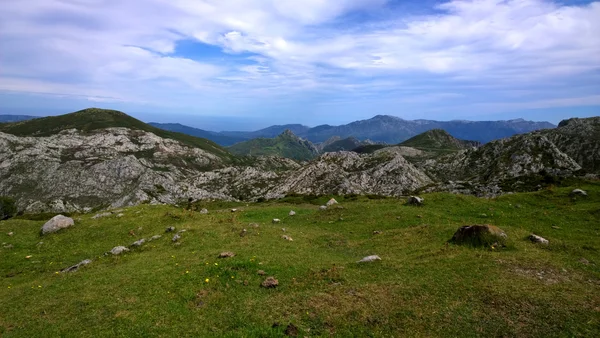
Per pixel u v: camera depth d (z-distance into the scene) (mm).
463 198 49125
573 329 14961
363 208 48125
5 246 35594
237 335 15414
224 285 20719
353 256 27953
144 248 31562
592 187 49656
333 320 16422
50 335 16297
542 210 41406
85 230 39594
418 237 31281
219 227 36438
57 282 23953
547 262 22203
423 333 15430
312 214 48969
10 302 20906
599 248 26281
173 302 18828
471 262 22641
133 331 16188
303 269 23219
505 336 14930
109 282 22594
